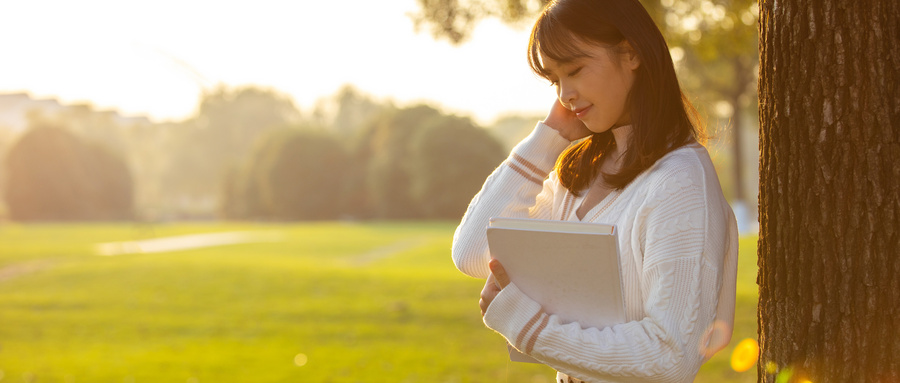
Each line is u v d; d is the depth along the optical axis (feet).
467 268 6.04
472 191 225.15
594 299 4.89
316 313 41.39
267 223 242.99
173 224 238.07
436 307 41.39
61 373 27.71
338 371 27.14
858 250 5.00
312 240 133.18
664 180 4.90
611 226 4.64
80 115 399.03
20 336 36.78
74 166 254.27
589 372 4.85
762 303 5.64
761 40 5.60
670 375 4.57
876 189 4.93
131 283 58.03
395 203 234.99
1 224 222.28
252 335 35.83
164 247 112.47
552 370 26.53
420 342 32.60
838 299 5.08
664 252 4.73
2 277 63.77
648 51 5.00
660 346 4.60
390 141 238.48
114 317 42.57
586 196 5.71
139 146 416.05
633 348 4.65
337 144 254.27
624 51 5.07
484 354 29.50
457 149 224.94
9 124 504.43
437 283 52.37
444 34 27.58
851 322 5.04
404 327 36.42
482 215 6.04
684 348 4.58
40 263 75.72
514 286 5.06
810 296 5.21
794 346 5.31
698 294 4.65
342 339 33.99
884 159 4.91
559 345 4.87
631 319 5.07
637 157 5.15
